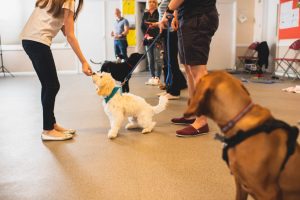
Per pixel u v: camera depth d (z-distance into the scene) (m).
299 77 7.55
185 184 1.89
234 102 1.13
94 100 4.78
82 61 2.74
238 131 1.13
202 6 2.58
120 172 2.09
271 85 6.32
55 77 2.72
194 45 2.62
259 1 9.88
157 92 5.42
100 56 9.90
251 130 1.11
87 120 3.54
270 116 1.16
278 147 1.10
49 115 2.79
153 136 2.86
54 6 2.54
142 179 1.97
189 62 2.67
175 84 4.60
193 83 2.81
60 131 2.95
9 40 9.34
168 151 2.46
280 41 8.45
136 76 8.37
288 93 5.23
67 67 9.94
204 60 2.66
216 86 1.14
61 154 2.45
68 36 2.64
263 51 8.62
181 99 4.62
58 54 9.84
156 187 1.86
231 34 10.38
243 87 1.20
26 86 6.64
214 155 2.36
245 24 10.32
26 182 1.97
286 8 8.13
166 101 3.04
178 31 2.76
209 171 2.07
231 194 1.76
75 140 2.80
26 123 3.48
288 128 1.13
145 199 1.72
